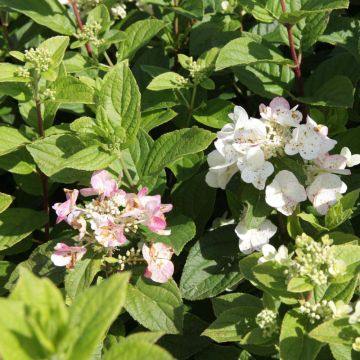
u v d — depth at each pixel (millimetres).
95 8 979
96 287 546
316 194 769
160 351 541
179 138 792
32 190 902
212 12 1078
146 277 776
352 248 683
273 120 772
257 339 699
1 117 1003
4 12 1085
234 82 1000
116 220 751
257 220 771
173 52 1073
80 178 812
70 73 984
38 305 521
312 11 822
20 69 818
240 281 810
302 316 687
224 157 772
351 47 930
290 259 686
